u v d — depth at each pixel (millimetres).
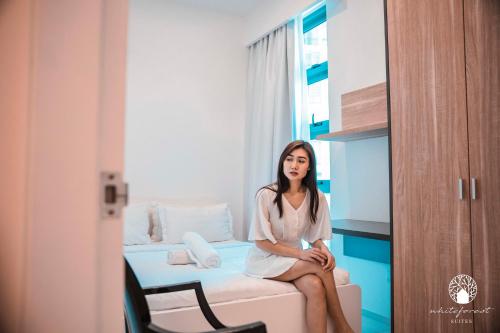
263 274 1823
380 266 2602
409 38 1781
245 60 4055
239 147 3979
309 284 1688
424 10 1715
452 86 1596
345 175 2902
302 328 1730
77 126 530
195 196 3709
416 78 1738
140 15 3518
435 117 1650
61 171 517
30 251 492
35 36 511
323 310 1648
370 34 2709
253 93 3855
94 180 537
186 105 3703
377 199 2635
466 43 1558
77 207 524
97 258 536
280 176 1886
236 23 4020
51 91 517
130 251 2664
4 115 558
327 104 3246
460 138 1562
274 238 1855
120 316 556
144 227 3027
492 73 1479
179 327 1475
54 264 505
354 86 2830
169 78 3631
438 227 1621
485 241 1474
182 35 3715
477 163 1505
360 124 2646
